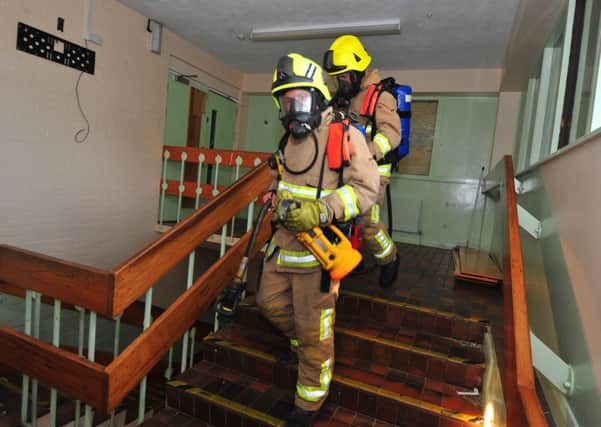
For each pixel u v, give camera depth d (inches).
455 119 181.5
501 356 64.8
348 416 67.0
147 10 139.8
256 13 133.5
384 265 89.9
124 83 141.1
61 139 121.6
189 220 71.8
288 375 73.8
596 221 56.4
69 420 81.2
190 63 171.8
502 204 102.6
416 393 67.3
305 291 57.1
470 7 117.0
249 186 91.5
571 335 63.2
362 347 78.5
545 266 84.4
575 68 90.1
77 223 130.3
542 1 97.6
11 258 64.5
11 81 106.0
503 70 157.0
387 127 74.9
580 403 56.1
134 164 150.1
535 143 123.3
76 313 131.3
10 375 95.8
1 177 106.7
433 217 187.0
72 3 119.7
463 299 94.5
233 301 58.7
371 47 153.0
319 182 54.3
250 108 221.5
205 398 69.4
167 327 68.1
